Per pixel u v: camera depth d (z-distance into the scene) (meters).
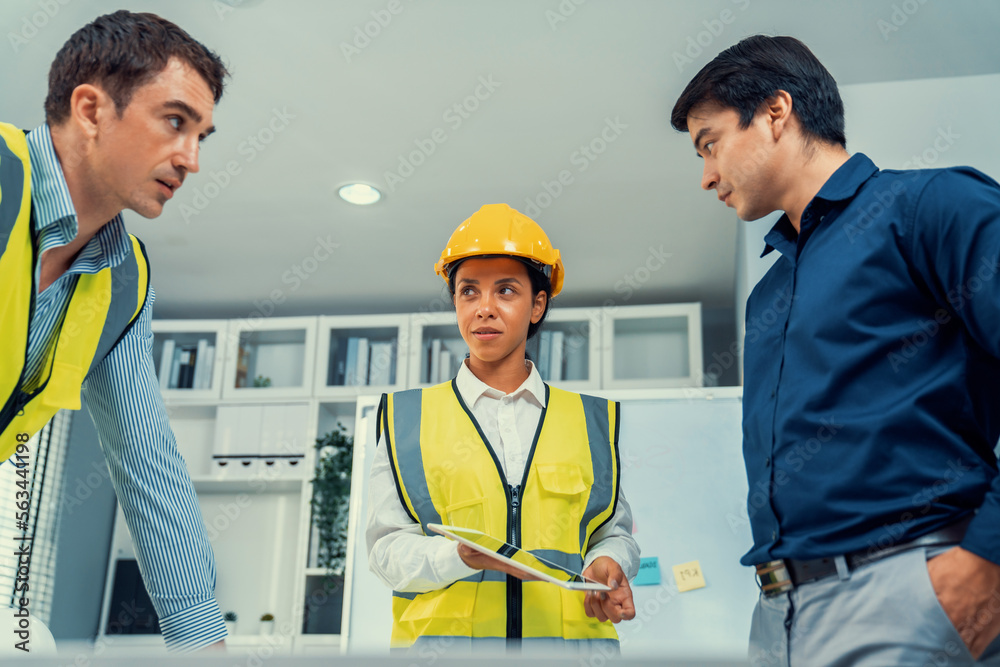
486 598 1.14
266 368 4.42
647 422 2.30
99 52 1.04
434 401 1.33
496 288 1.34
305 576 3.86
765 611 1.02
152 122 1.05
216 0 2.41
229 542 4.23
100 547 4.21
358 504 2.29
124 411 1.18
